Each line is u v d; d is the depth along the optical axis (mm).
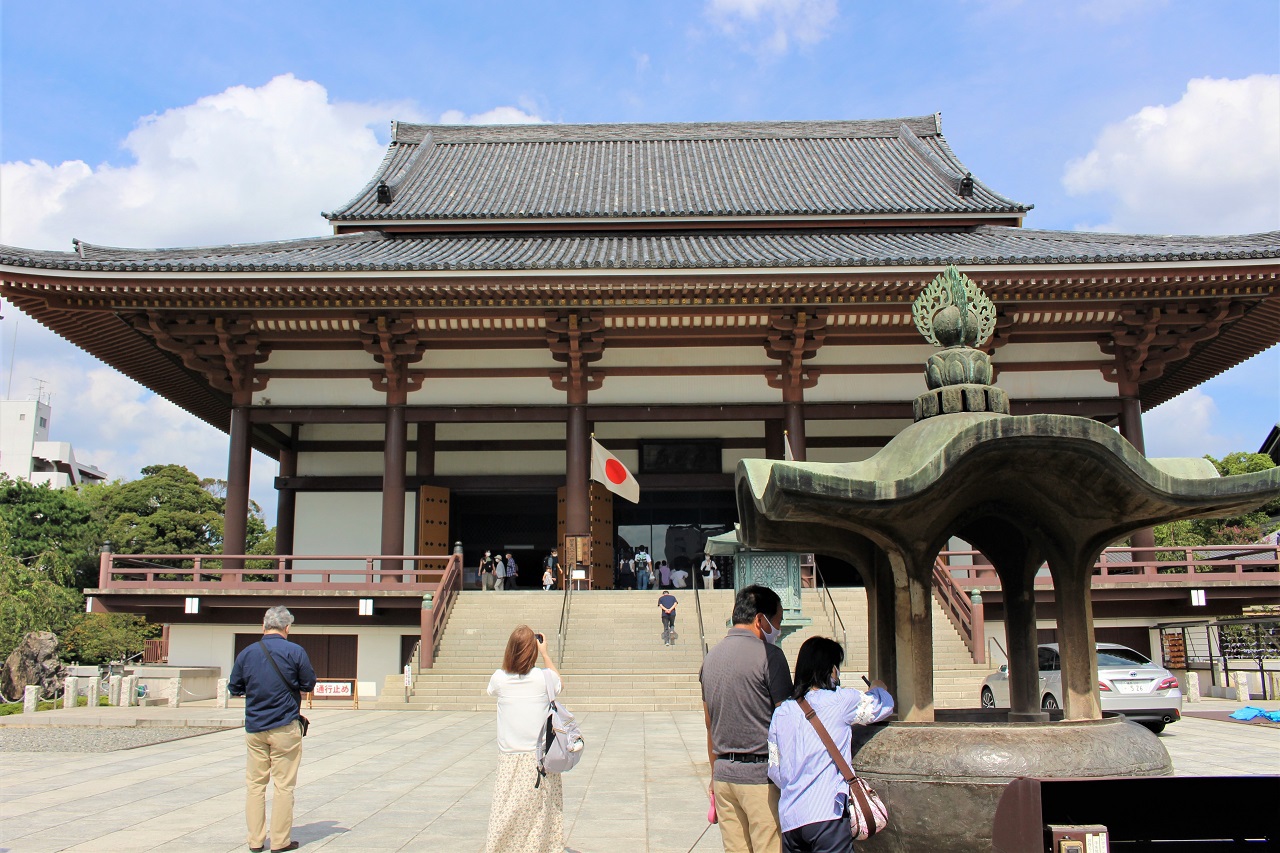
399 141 45844
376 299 26359
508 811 6812
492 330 28656
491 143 46281
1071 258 24781
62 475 101562
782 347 28641
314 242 31875
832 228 34625
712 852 8305
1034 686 6824
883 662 6555
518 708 6973
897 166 41938
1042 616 24188
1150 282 25422
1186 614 25281
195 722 18344
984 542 7172
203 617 25594
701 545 33969
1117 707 15562
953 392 6211
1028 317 28156
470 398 28906
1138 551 26094
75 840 8773
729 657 5707
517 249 31047
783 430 32562
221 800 10742
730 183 40250
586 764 12938
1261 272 24906
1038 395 29000
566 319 27922
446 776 12297
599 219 33875
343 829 9266
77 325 28016
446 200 38094
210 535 73625
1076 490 5824
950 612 23312
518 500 35000
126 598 25047
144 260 25641
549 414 28891
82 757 14156
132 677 22672
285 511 32094
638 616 24266
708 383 29156
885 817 5141
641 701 19922
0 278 24484
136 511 72125
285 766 8430
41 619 41156
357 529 31703
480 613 24484
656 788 11227
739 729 5559
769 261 25672
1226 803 5340
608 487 29219
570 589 27312
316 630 25781
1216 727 16938
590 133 46500
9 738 16359
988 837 5133
